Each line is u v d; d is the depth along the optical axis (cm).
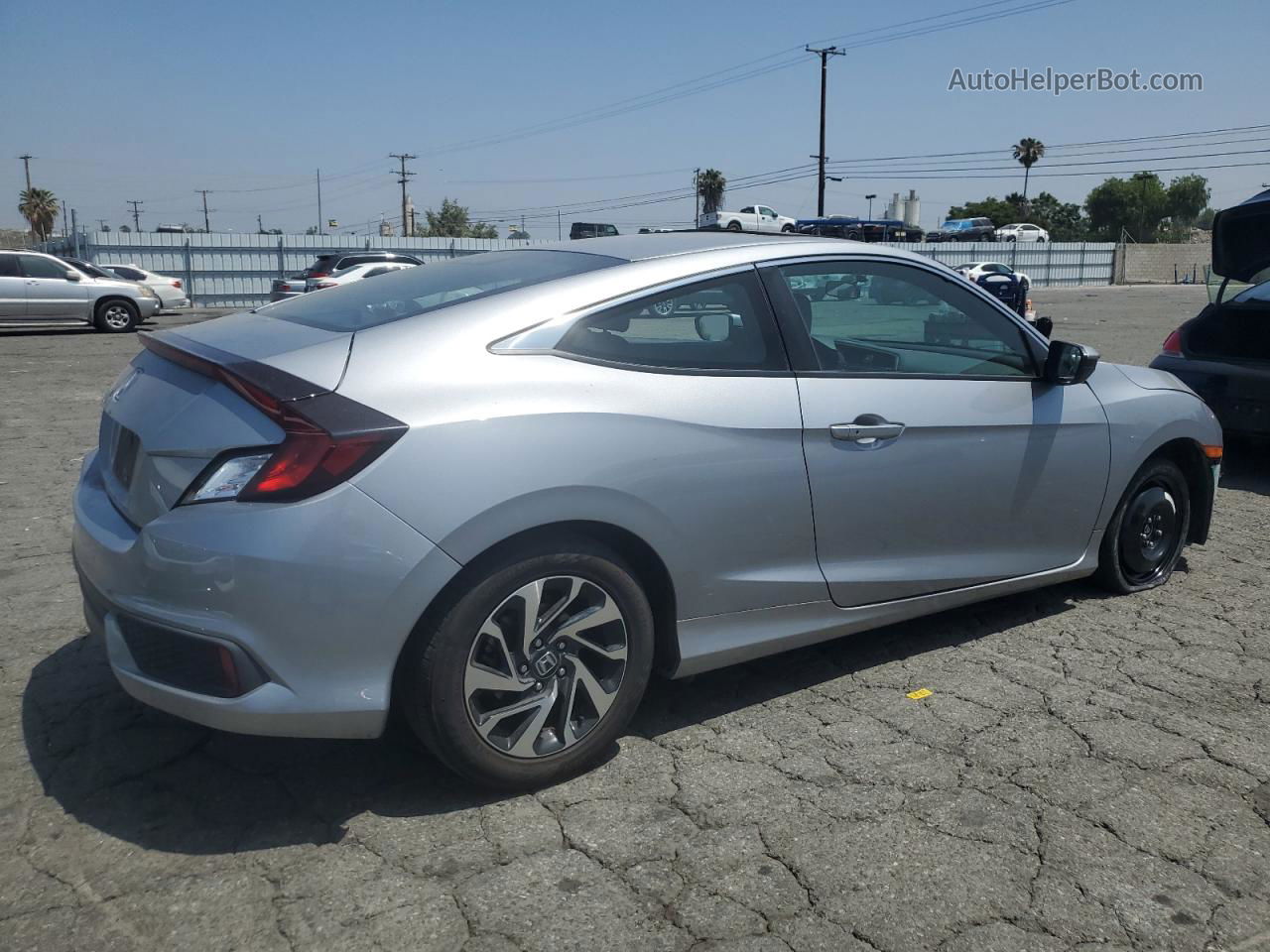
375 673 264
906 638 416
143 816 283
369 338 285
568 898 249
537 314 297
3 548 530
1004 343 396
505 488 271
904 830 279
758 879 257
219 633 254
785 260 345
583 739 300
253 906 245
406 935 235
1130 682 374
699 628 322
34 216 8156
